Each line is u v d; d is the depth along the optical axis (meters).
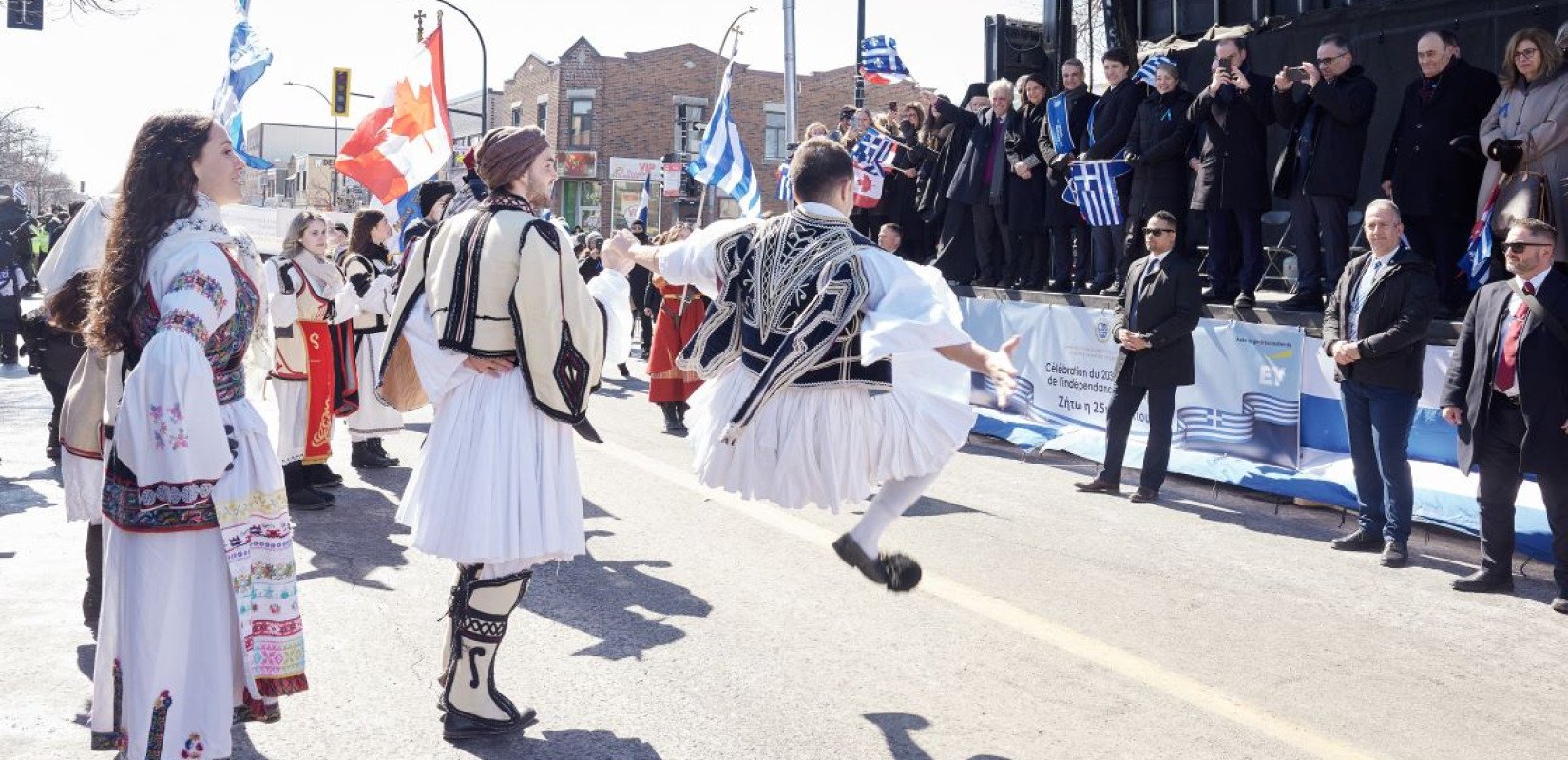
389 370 4.13
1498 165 7.68
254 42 10.00
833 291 3.81
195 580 3.30
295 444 7.33
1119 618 5.46
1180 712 4.34
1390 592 6.08
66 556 6.12
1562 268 7.43
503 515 3.80
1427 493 7.25
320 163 68.25
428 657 4.73
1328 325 7.05
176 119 3.32
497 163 3.96
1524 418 5.89
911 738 4.03
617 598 5.55
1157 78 9.63
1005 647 4.98
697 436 4.14
